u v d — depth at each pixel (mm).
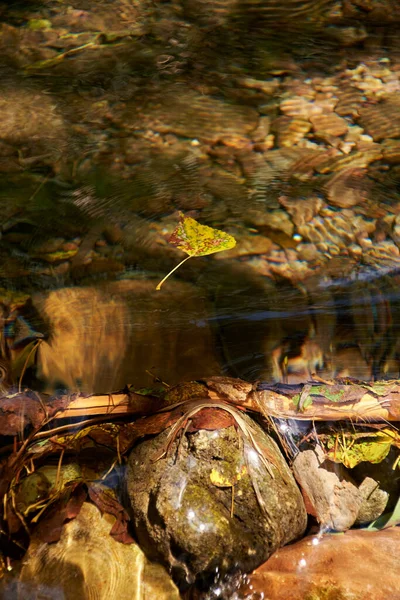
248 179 1047
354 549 653
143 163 1077
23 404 681
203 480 636
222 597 616
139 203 1007
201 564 612
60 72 1301
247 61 1342
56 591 607
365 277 896
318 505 678
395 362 790
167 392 701
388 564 639
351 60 1335
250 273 906
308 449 692
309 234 958
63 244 940
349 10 1540
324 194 1018
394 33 1437
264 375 776
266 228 969
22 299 854
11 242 938
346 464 688
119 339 810
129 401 687
